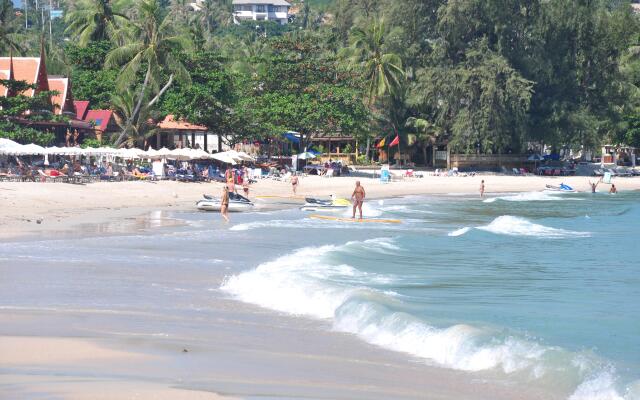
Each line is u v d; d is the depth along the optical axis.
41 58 85.56
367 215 59.78
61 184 63.56
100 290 23.53
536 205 78.69
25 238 36.62
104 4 105.56
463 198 87.00
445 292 25.92
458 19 123.00
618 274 31.48
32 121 79.06
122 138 91.25
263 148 122.75
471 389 13.77
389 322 18.75
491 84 117.50
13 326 17.39
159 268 28.77
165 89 92.75
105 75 98.19
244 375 13.85
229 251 35.00
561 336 19.25
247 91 106.75
